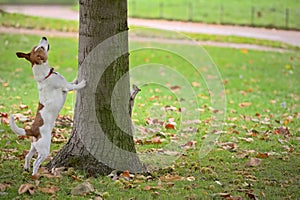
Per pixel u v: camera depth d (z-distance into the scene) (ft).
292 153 23.07
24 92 34.40
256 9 79.97
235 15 75.61
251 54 52.85
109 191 17.43
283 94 38.27
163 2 85.81
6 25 59.11
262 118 30.12
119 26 18.75
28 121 26.73
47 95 17.65
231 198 16.90
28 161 18.69
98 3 18.47
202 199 17.02
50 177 18.28
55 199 16.61
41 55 17.40
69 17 71.00
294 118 30.48
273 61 50.34
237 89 39.42
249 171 20.31
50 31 58.95
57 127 26.13
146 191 17.58
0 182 17.81
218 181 18.88
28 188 17.02
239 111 31.91
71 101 32.40
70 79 39.70
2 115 27.32
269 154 22.67
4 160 20.36
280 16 75.72
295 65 49.29
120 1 18.66
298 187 18.54
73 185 17.80
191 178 19.01
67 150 19.49
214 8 80.69
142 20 68.08
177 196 17.17
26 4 89.81
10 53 47.01
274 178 19.52
